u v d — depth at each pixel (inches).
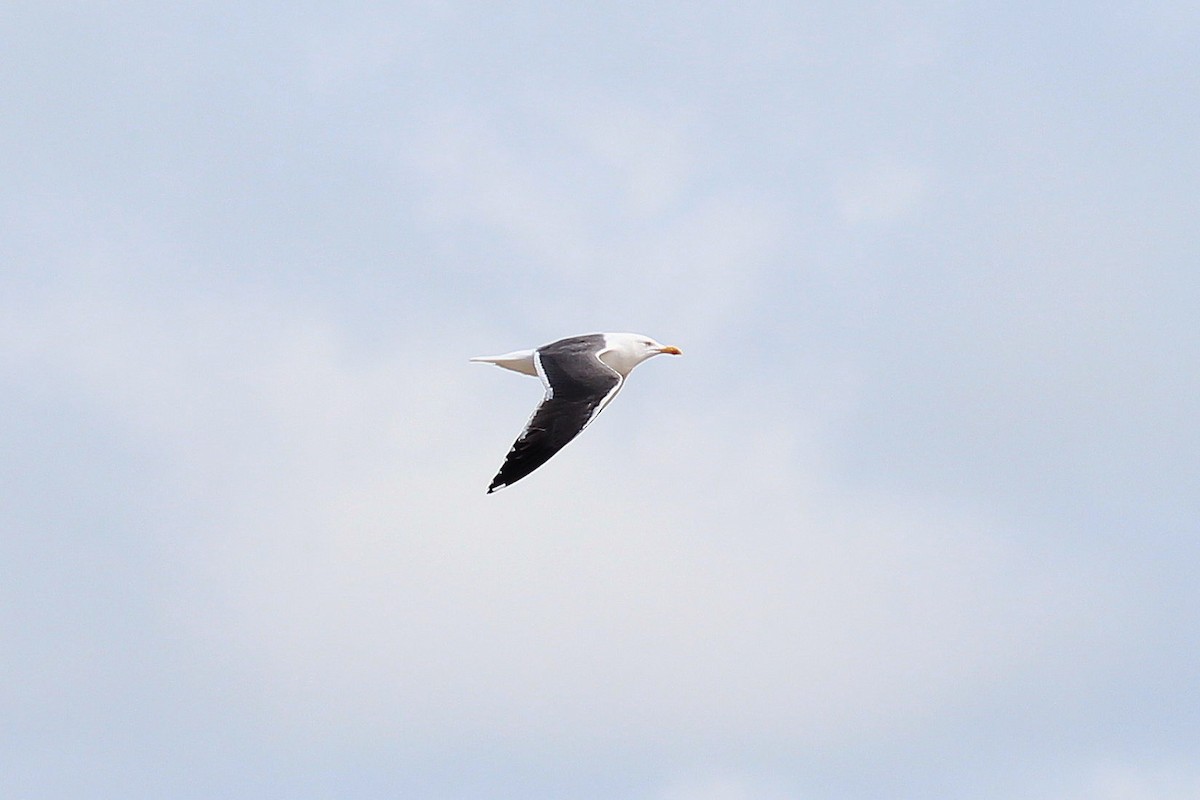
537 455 1504.7
